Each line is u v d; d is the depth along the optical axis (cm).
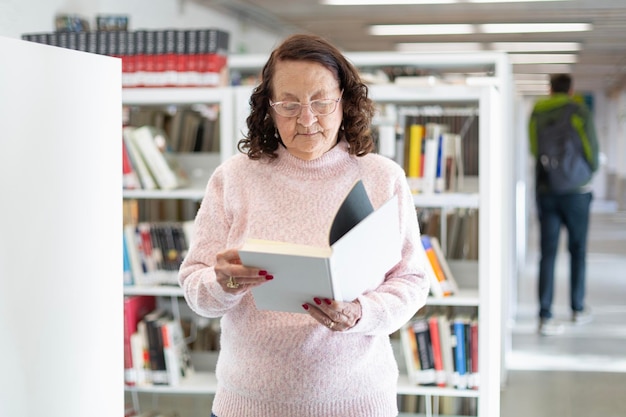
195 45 422
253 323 199
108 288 229
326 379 195
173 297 438
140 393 469
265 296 184
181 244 415
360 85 203
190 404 485
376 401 199
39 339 204
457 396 412
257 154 205
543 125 714
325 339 195
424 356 387
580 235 741
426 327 388
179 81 423
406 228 205
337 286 174
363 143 205
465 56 495
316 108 194
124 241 415
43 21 555
